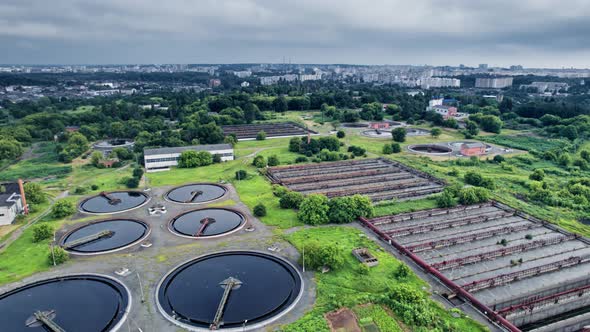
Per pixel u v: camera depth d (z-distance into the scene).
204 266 64.50
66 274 61.66
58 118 198.00
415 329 47.59
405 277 59.72
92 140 172.88
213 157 134.12
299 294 54.75
